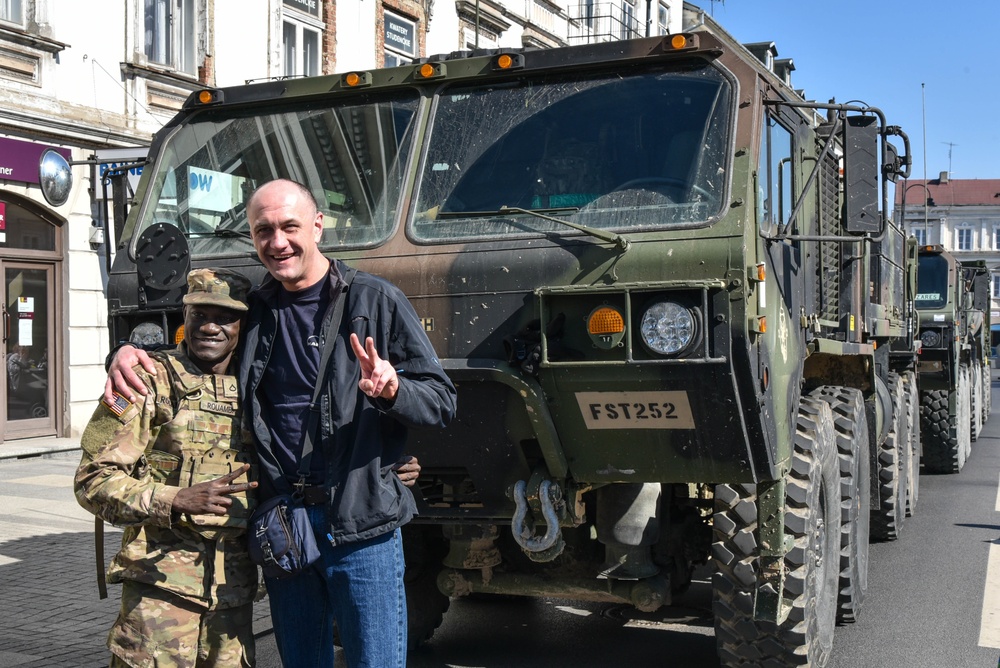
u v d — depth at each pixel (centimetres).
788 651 450
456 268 431
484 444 434
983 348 1944
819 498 489
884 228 450
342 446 315
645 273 403
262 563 311
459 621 616
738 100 435
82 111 1385
